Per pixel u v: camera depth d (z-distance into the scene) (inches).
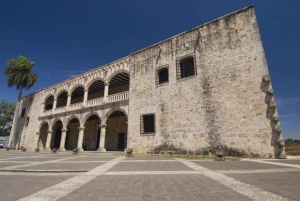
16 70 1250.0
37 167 304.7
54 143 1246.3
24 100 1400.1
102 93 1136.8
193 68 632.4
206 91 549.0
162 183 186.4
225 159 413.4
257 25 498.6
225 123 494.9
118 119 1004.6
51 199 137.4
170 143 589.0
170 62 660.1
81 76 1002.1
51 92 1167.6
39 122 1176.2
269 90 444.5
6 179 212.4
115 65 855.7
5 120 1935.3
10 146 1272.1
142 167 302.4
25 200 135.1
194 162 370.6
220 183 183.3
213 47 563.8
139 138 669.9
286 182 185.2
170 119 608.7
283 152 407.2
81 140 877.8
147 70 723.4
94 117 1091.3
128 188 168.2
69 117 983.6
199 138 532.7
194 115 557.6
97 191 159.2
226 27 550.9
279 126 420.2
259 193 148.3
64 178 216.2
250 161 372.2
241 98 482.9
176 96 612.7
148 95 690.8
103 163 363.6
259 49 482.0
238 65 506.0
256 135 443.8
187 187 169.6
